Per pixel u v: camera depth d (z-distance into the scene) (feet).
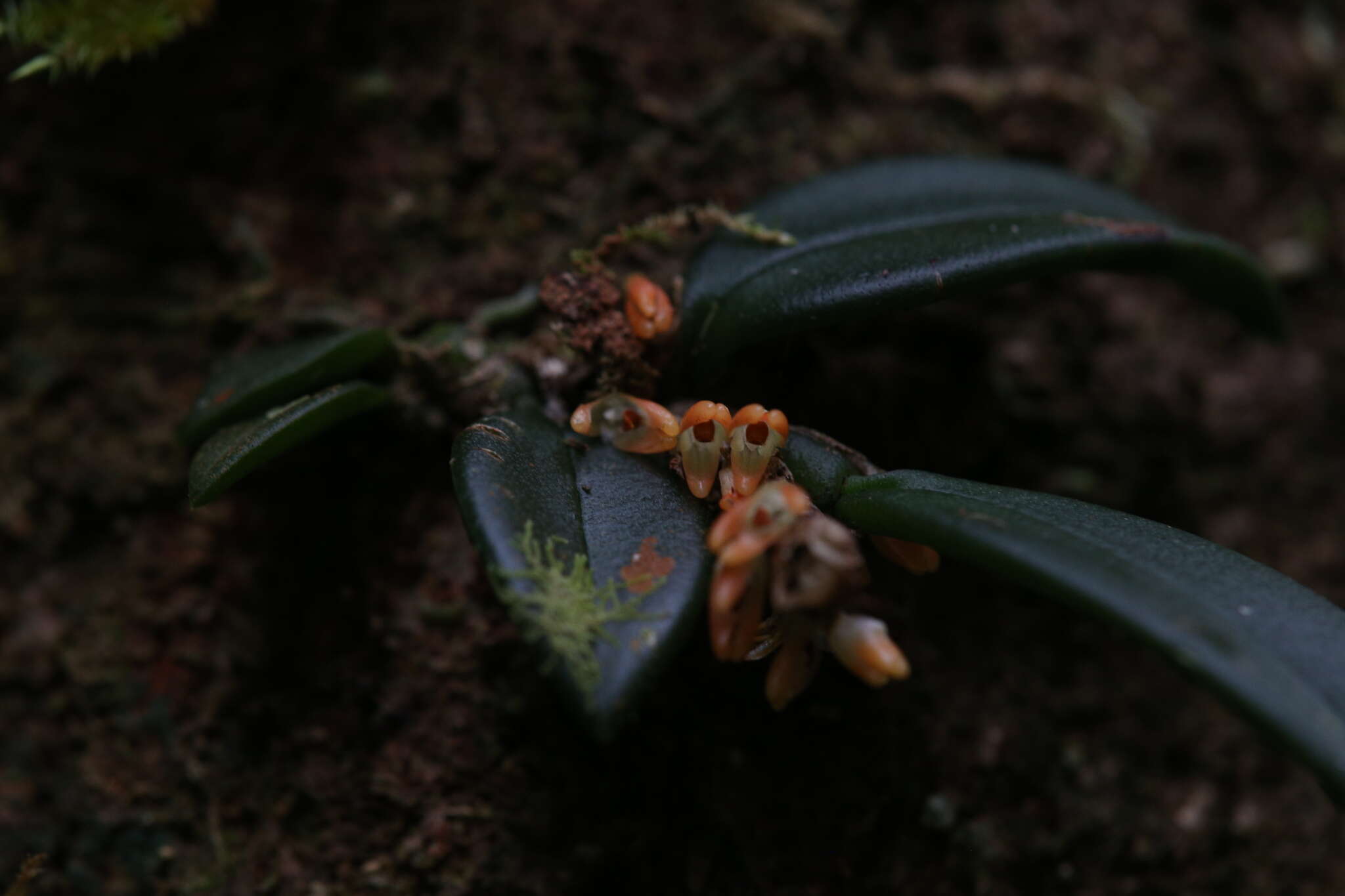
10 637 0.84
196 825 0.81
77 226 0.88
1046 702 0.85
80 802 0.81
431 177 0.86
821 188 0.80
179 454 0.85
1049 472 0.89
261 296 0.86
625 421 0.74
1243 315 0.84
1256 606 0.68
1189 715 0.86
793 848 0.80
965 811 0.82
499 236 0.85
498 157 0.86
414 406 0.81
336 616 0.82
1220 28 0.98
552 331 0.80
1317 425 0.93
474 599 0.81
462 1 0.87
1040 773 0.84
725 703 0.80
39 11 0.82
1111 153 0.92
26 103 0.87
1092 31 0.94
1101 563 0.68
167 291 0.88
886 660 0.71
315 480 0.83
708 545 0.71
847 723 0.81
